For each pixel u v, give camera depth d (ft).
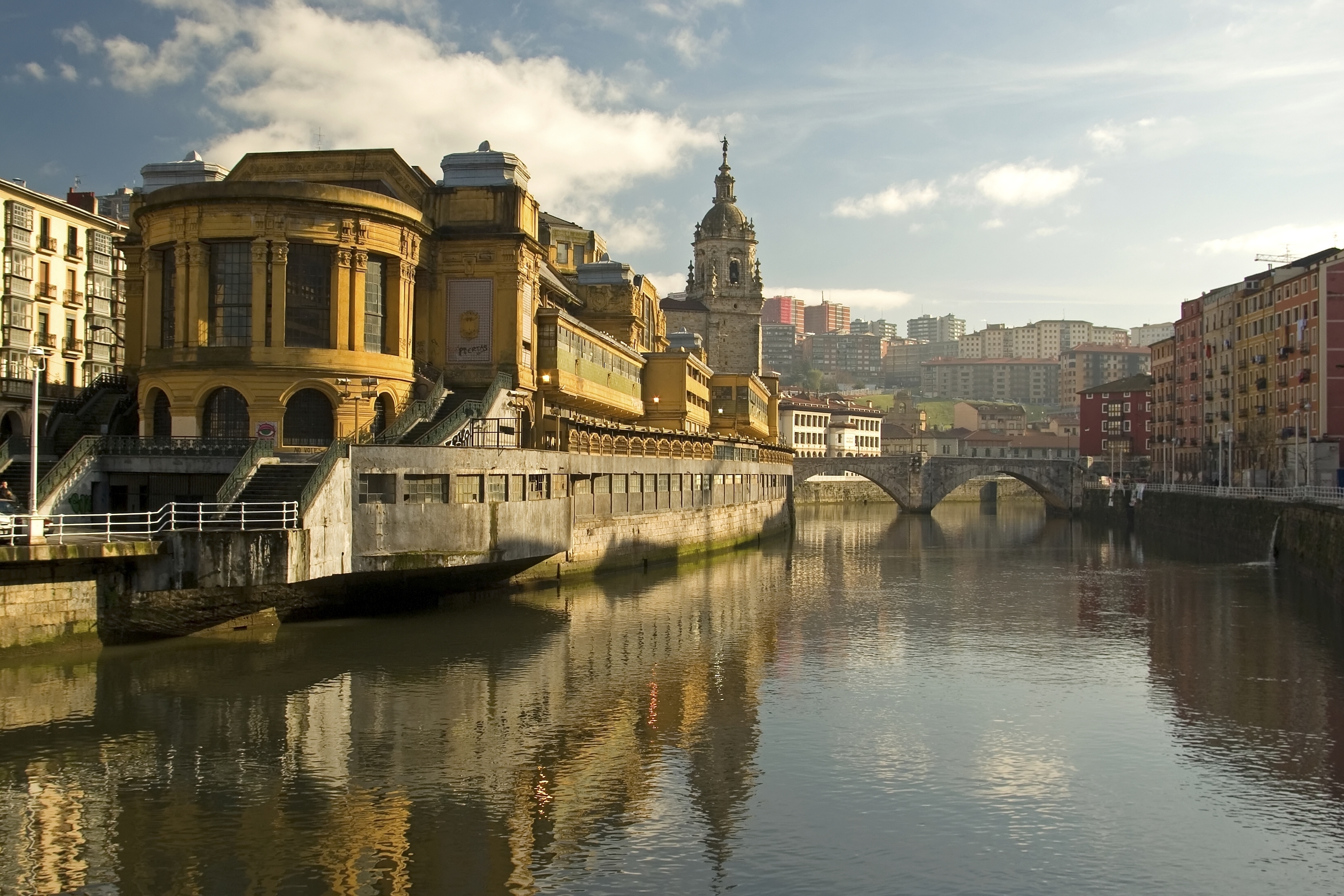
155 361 197.57
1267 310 422.82
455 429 177.78
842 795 95.86
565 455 197.98
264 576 136.46
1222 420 472.03
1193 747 111.14
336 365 193.06
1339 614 194.80
